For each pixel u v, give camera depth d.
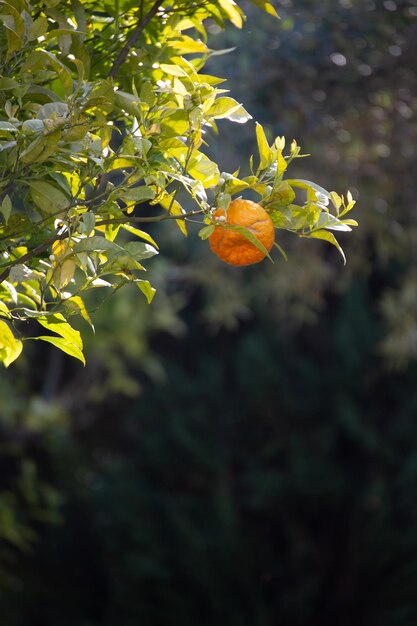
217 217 1.73
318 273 7.80
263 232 1.74
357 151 6.13
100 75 2.16
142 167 1.79
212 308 8.84
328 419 12.90
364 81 5.62
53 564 12.23
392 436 12.51
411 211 6.67
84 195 1.95
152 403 13.09
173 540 11.84
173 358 14.30
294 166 6.19
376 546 11.91
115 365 9.52
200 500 12.40
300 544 12.34
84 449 12.69
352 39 5.55
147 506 12.17
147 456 13.10
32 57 1.77
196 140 1.80
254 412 13.12
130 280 1.82
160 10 2.23
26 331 9.00
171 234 9.18
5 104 1.75
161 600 11.66
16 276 1.83
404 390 12.83
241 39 5.88
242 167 6.45
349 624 12.07
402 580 11.73
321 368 13.69
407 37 5.50
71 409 10.44
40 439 10.74
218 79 1.98
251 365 12.91
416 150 6.05
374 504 12.16
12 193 1.93
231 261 1.77
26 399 8.72
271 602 12.24
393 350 8.09
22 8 1.79
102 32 2.18
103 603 12.44
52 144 1.69
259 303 12.88
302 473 12.25
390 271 12.39
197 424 13.14
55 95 1.84
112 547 12.00
